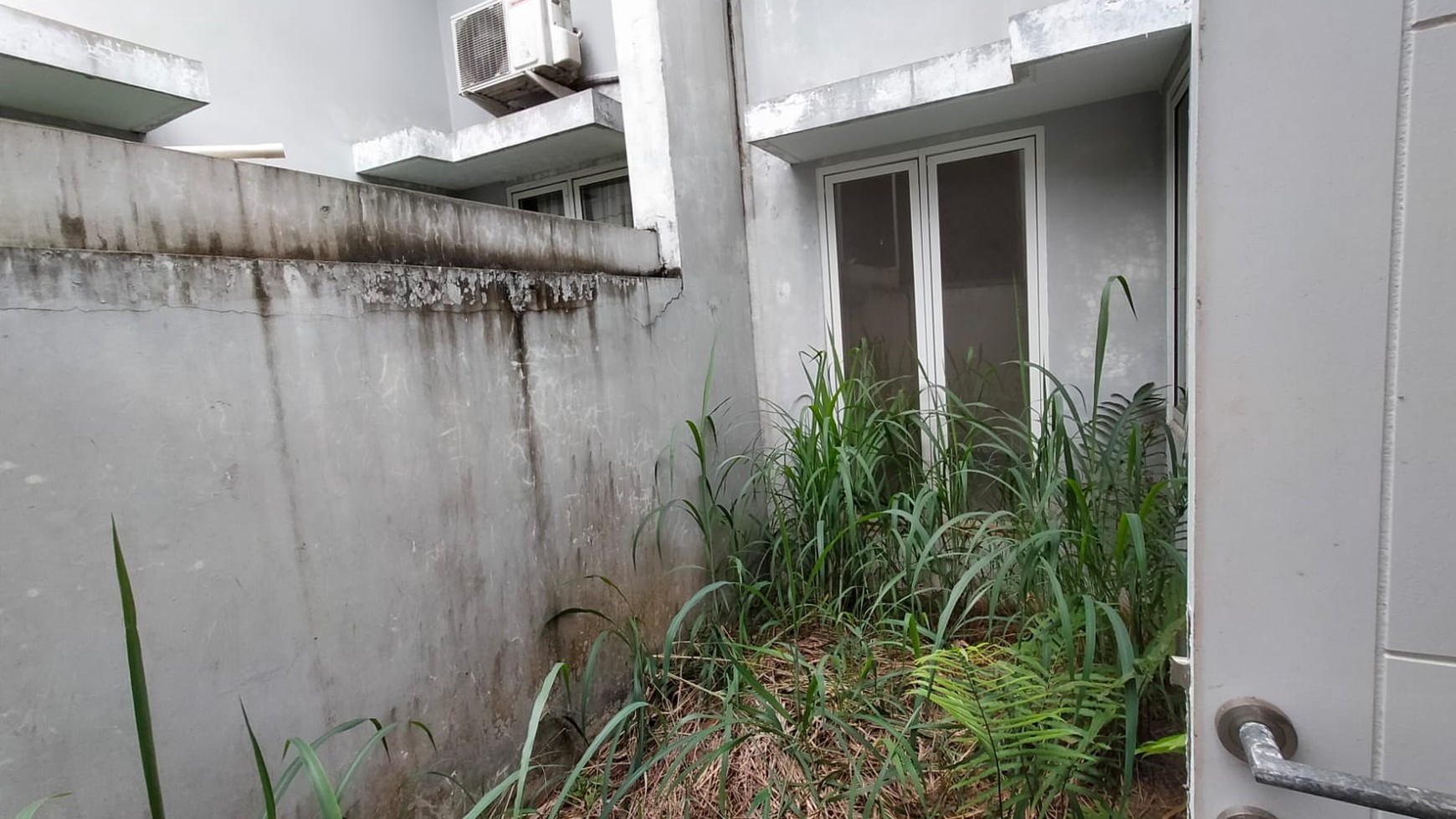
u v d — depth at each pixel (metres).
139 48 2.59
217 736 1.36
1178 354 2.69
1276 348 0.62
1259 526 0.65
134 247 1.30
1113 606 1.92
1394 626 0.62
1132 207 2.85
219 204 1.44
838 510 2.72
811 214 3.52
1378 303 0.59
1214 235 0.63
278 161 3.71
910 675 2.03
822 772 1.92
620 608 2.50
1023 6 2.96
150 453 1.27
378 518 1.68
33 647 1.12
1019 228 3.08
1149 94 2.77
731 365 3.42
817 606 2.59
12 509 1.10
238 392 1.40
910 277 3.35
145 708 0.99
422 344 1.80
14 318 1.10
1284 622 0.65
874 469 3.02
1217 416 0.65
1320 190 0.59
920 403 3.39
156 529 1.28
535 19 3.79
